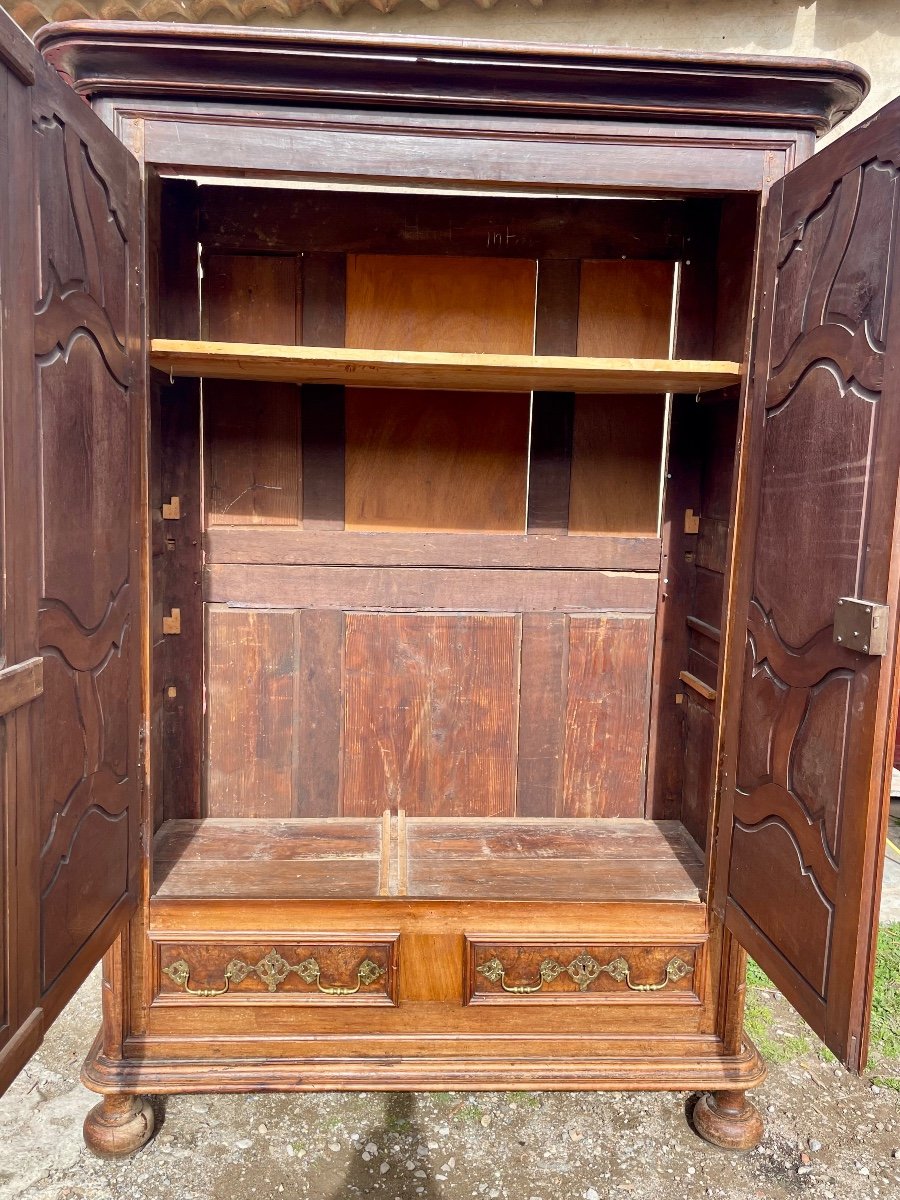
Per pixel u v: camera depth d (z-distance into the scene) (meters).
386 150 1.45
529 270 1.88
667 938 1.61
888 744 1.12
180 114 1.42
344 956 1.59
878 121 1.15
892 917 2.40
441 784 2.01
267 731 1.97
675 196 1.63
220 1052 1.58
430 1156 1.57
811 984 1.25
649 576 1.99
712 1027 1.63
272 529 1.93
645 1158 1.57
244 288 1.85
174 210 1.79
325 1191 1.48
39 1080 1.74
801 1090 1.76
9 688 0.98
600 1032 1.62
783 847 1.35
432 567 1.96
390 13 2.66
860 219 1.19
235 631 1.94
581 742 2.02
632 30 2.62
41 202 1.07
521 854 1.80
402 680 1.98
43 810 1.11
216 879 1.65
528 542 1.96
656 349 1.90
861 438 1.17
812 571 1.29
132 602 1.46
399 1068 1.57
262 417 1.90
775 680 1.40
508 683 2.00
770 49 2.62
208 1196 1.46
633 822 2.01
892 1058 1.85
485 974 1.60
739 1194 1.49
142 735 1.52
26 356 1.04
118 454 1.37
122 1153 1.53
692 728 1.95
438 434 1.94
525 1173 1.53
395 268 1.86
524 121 1.45
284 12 2.64
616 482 1.97
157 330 1.66
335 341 1.87
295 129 1.44
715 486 1.85
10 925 1.01
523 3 2.63
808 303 1.33
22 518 1.03
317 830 1.91
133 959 1.56
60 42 1.36
